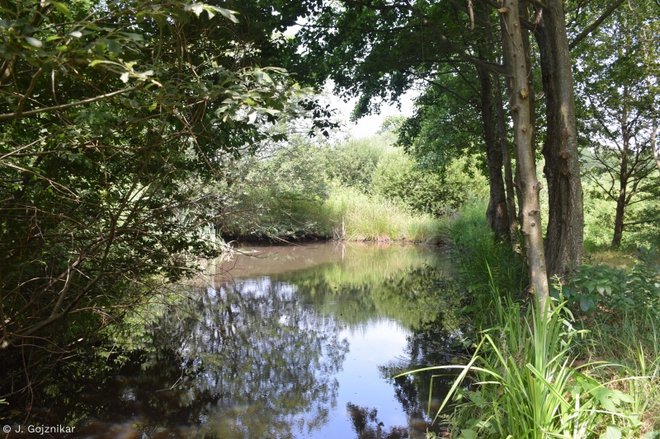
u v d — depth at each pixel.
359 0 9.30
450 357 6.05
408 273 13.78
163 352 6.50
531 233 4.39
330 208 23.47
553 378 3.13
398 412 4.62
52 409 4.60
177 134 3.84
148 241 5.08
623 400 2.86
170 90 2.99
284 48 7.56
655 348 3.59
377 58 10.36
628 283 4.71
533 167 4.46
